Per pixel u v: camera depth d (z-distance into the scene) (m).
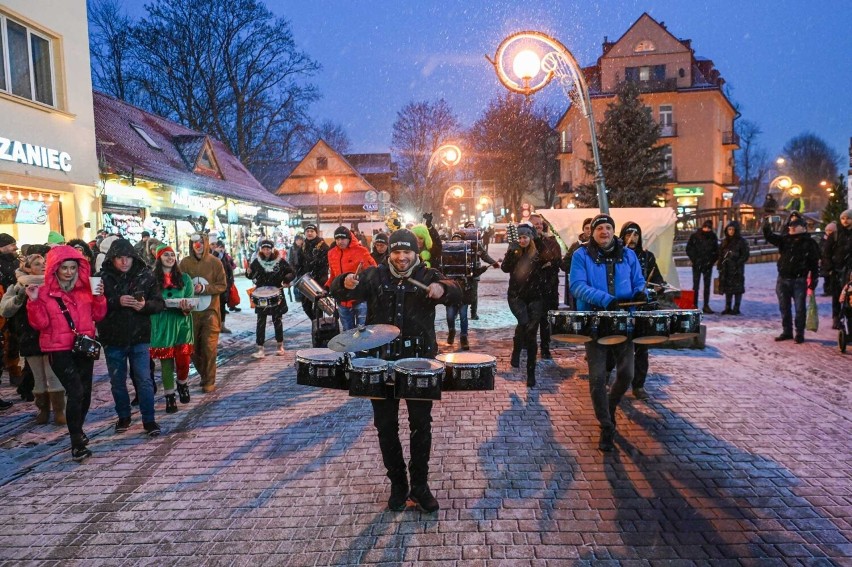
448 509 3.85
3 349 7.14
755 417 5.49
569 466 4.48
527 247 6.78
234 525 3.73
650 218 10.71
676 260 26.58
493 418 5.61
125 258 5.29
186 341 6.25
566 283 11.33
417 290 3.86
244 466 4.64
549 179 65.56
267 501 4.04
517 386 6.70
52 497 4.21
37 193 12.22
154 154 21.45
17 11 11.48
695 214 31.05
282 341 8.91
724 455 4.63
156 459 4.85
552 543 3.43
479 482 4.24
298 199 49.12
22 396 6.90
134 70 36.44
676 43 46.38
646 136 31.86
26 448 5.22
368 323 3.98
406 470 4.15
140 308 5.29
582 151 47.97
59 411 5.85
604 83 47.19
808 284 8.99
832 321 10.31
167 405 6.11
